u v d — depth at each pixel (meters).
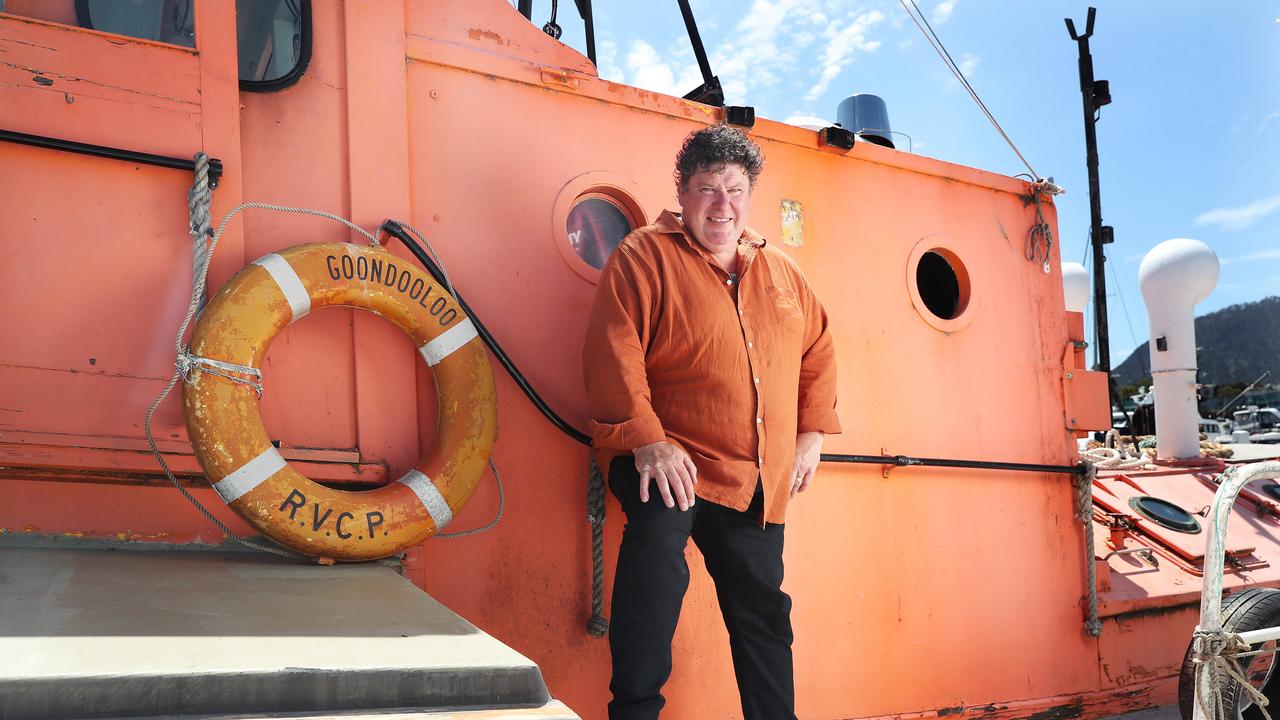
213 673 1.06
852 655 3.23
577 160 2.88
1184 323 5.95
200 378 1.97
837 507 3.28
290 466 2.07
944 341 3.68
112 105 2.11
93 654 1.10
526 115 2.80
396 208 2.49
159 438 2.10
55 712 0.99
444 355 2.38
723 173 2.34
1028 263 4.00
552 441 2.71
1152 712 3.94
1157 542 4.62
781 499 2.40
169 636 1.23
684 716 2.83
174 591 1.58
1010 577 3.69
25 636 1.18
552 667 2.63
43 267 2.04
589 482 2.70
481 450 2.37
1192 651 2.83
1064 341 4.06
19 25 2.04
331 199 2.43
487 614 2.55
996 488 3.72
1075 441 4.01
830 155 3.46
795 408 2.44
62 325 2.04
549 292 2.77
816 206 3.41
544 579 2.65
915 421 3.54
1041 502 3.85
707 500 2.28
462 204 2.65
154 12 2.32
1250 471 2.82
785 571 3.12
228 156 2.23
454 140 2.65
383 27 2.54
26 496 1.98
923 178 3.72
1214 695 2.67
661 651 2.12
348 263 2.25
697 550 2.92
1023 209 4.03
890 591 3.36
